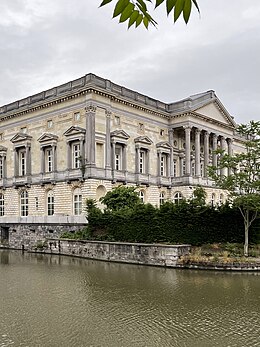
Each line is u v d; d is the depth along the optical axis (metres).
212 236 37.53
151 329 16.83
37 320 18.17
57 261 39.09
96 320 18.17
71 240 43.62
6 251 49.81
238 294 23.16
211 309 19.92
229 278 28.48
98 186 51.97
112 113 55.94
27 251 49.50
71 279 28.59
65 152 54.88
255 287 25.16
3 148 63.78
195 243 37.28
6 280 28.33
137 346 14.85
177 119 65.88
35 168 59.00
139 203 42.78
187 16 2.68
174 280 27.86
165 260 34.72
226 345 14.90
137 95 61.31
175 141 68.12
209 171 39.22
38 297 22.83
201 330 16.69
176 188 64.06
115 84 57.44
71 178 52.59
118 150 57.44
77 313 19.34
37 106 58.50
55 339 15.59
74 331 16.58
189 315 18.91
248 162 37.62
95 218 42.94
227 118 74.31
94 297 22.77
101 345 14.93
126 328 16.98
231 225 37.53
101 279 28.55
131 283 26.91
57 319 18.33
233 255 34.00
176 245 34.56
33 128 59.91
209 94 70.56
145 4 2.89
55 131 56.66
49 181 55.62
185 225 37.66
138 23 3.03
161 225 38.25
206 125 68.56
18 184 60.09
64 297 22.81
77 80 54.84
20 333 16.31
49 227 48.97
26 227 51.47
